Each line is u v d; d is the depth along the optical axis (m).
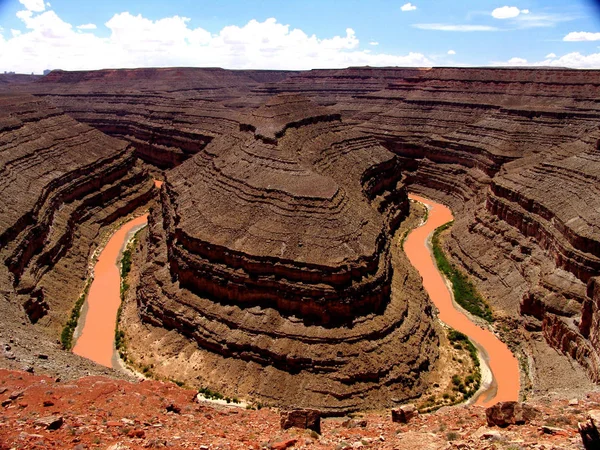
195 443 24.72
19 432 23.11
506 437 23.53
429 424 30.48
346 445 25.91
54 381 32.97
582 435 19.69
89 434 24.09
